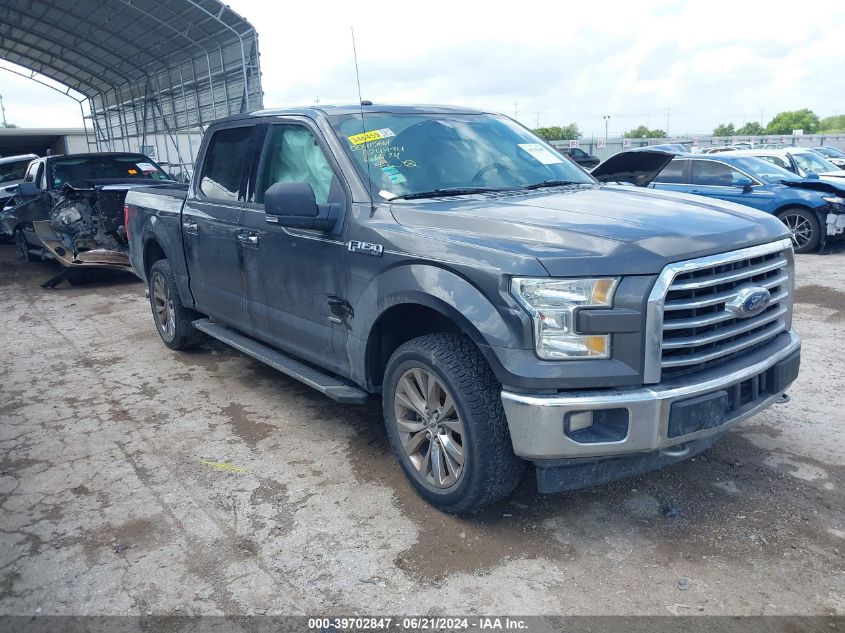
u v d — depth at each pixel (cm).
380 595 292
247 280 479
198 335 628
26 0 2077
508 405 298
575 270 286
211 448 438
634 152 783
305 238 409
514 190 413
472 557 315
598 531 332
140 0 1925
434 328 375
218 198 517
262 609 286
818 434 428
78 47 2545
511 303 292
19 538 342
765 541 319
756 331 338
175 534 341
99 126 3350
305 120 436
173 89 2544
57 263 1255
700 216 338
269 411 497
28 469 417
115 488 390
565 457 294
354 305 376
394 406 365
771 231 343
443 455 342
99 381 575
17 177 1634
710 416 300
